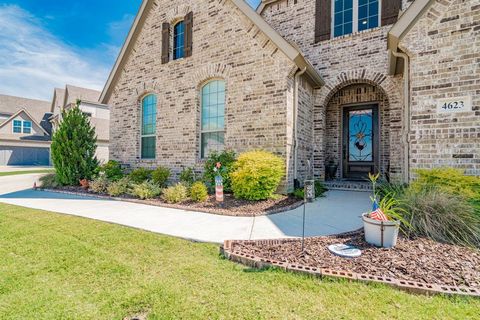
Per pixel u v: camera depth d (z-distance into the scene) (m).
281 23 11.60
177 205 7.19
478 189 4.97
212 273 3.12
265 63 8.24
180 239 4.40
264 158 7.22
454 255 3.51
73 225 5.29
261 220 5.64
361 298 2.57
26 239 4.41
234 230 4.91
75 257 3.63
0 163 31.95
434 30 5.96
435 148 5.95
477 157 5.57
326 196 8.52
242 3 8.62
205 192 7.64
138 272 3.16
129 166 11.90
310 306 2.45
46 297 2.65
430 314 2.33
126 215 6.23
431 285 2.71
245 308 2.43
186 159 10.05
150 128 11.56
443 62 5.88
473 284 2.78
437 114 5.94
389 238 3.81
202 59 9.66
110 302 2.55
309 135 10.18
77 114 11.44
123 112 12.23
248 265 3.36
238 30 8.79
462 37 5.70
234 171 7.69
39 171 21.59
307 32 10.95
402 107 8.76
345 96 11.14
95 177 11.03
